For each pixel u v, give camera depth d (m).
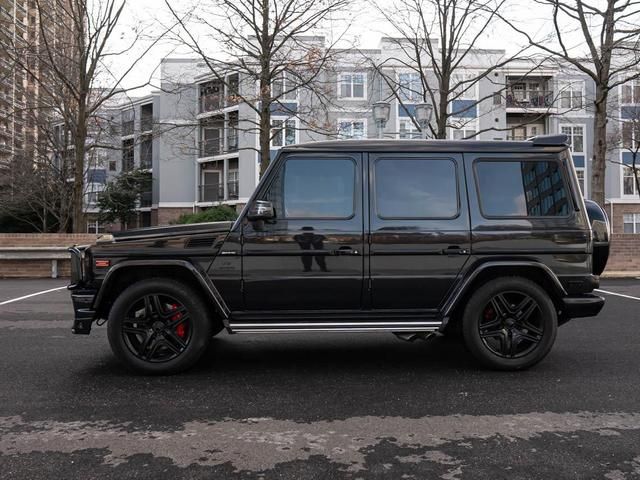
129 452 3.29
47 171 26.50
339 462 3.15
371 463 3.14
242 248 4.71
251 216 4.62
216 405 4.14
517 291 4.89
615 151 34.66
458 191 4.88
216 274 4.71
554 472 3.01
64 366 5.26
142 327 4.85
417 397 4.33
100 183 36.50
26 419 3.84
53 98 19.27
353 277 4.76
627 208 34.78
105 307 5.08
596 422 3.78
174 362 4.82
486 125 32.34
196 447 3.36
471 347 4.95
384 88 27.77
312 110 19.03
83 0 16.73
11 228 33.53
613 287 12.27
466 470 3.04
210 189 36.72
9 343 6.31
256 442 3.44
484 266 4.78
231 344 6.35
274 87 20.06
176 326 4.87
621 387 4.57
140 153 38.69
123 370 5.10
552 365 5.29
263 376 4.95
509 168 4.96
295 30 15.17
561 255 4.88
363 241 4.76
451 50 16.09
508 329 4.98
